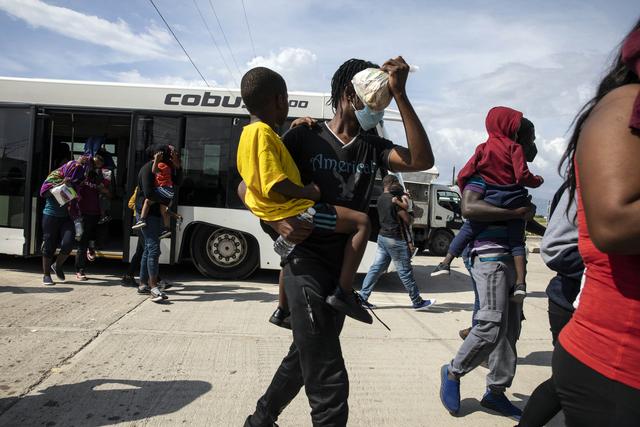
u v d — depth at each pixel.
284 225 2.03
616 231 1.14
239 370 3.86
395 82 2.02
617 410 1.30
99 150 8.38
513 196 3.17
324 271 2.08
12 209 7.66
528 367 4.35
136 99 7.84
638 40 1.22
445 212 14.74
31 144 7.66
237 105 7.77
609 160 1.18
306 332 2.04
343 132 2.21
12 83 7.77
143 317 5.30
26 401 3.17
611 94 1.30
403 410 3.33
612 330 1.31
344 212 2.08
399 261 6.34
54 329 4.73
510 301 3.28
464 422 3.18
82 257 7.25
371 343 4.80
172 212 7.15
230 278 7.89
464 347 3.20
